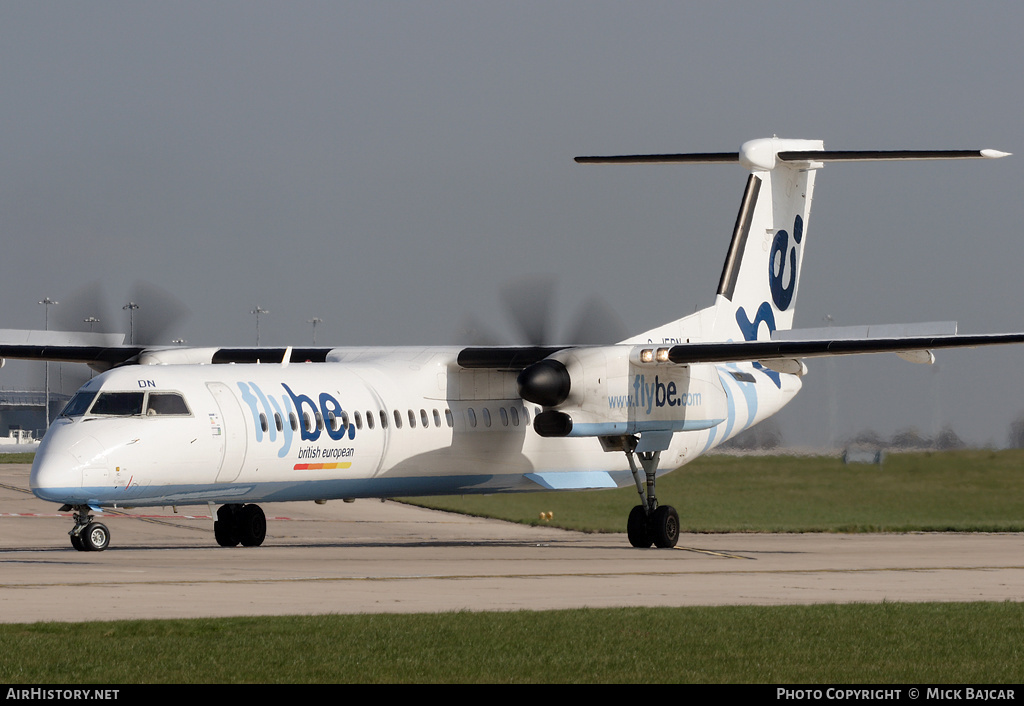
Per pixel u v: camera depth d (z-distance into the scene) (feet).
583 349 274.16
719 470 447.01
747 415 326.44
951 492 408.26
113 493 228.02
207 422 238.07
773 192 325.01
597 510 408.05
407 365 281.54
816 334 277.44
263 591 173.99
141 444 229.86
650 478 288.92
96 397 234.58
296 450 250.98
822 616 157.28
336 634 138.51
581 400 269.85
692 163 311.88
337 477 260.62
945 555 259.80
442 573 203.72
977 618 156.97
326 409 257.55
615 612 157.48
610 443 286.87
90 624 141.18
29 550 249.55
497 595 175.01
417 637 137.90
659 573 211.20
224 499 247.29
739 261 319.27
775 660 131.03
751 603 171.22
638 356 274.57
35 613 150.61
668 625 148.87
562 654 131.54
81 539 240.53
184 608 156.04
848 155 297.33
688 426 289.12
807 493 414.82
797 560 244.63
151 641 133.08
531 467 294.05
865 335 269.23
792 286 334.03
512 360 277.64
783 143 317.63
